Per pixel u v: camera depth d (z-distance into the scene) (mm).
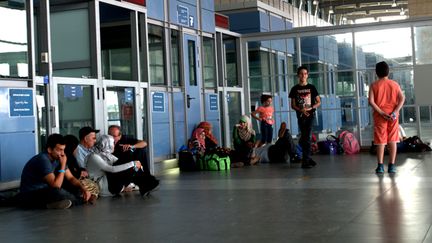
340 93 17750
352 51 17562
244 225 6160
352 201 7457
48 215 7484
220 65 17219
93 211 7652
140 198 8758
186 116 14852
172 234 5855
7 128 9008
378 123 10578
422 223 5816
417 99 16984
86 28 11414
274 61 18344
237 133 14500
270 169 12812
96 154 9164
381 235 5336
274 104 18391
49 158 8273
